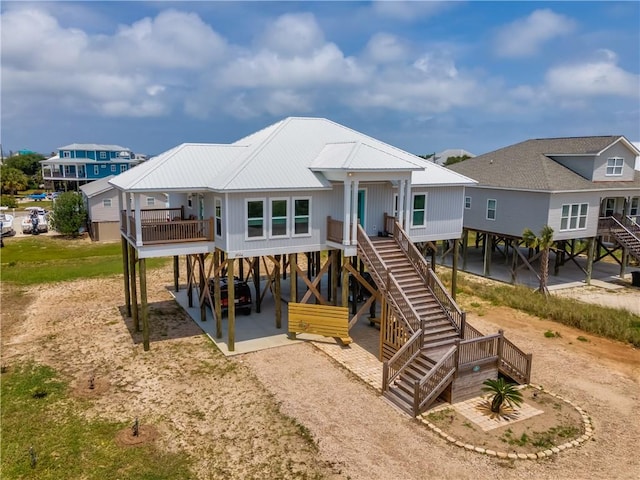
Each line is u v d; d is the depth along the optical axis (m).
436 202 23.25
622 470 11.39
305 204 19.48
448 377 14.27
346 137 23.50
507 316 22.98
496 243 38.09
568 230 28.09
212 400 14.69
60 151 80.25
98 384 15.79
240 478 11.12
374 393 15.15
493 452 11.97
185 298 25.81
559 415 13.80
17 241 44.62
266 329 21.02
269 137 21.42
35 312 23.64
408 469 11.38
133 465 11.59
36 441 12.56
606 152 29.34
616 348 19.03
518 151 33.69
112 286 28.58
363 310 19.33
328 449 12.18
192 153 20.78
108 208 44.78
